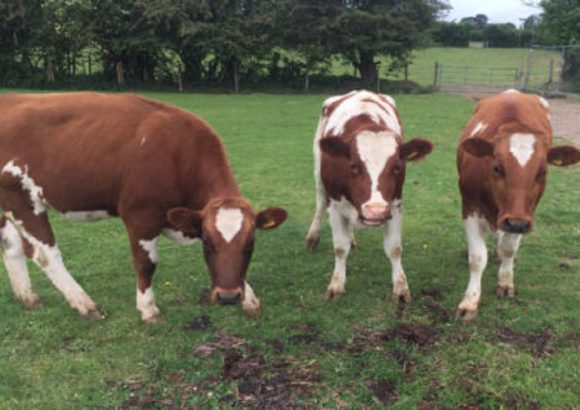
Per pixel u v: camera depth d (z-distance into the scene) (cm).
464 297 533
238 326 513
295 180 1038
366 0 2953
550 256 668
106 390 421
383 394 411
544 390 406
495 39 6003
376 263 658
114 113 501
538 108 595
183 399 409
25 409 401
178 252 690
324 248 711
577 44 2970
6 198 514
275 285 602
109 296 573
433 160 1191
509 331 496
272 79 3106
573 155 484
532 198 470
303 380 427
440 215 830
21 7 2628
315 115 1955
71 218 530
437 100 2469
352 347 472
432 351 465
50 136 502
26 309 543
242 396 411
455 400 399
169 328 509
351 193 509
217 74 3089
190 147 490
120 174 491
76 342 488
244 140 1441
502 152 471
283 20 2959
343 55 3019
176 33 2881
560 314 524
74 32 2816
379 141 494
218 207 446
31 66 2855
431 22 2991
